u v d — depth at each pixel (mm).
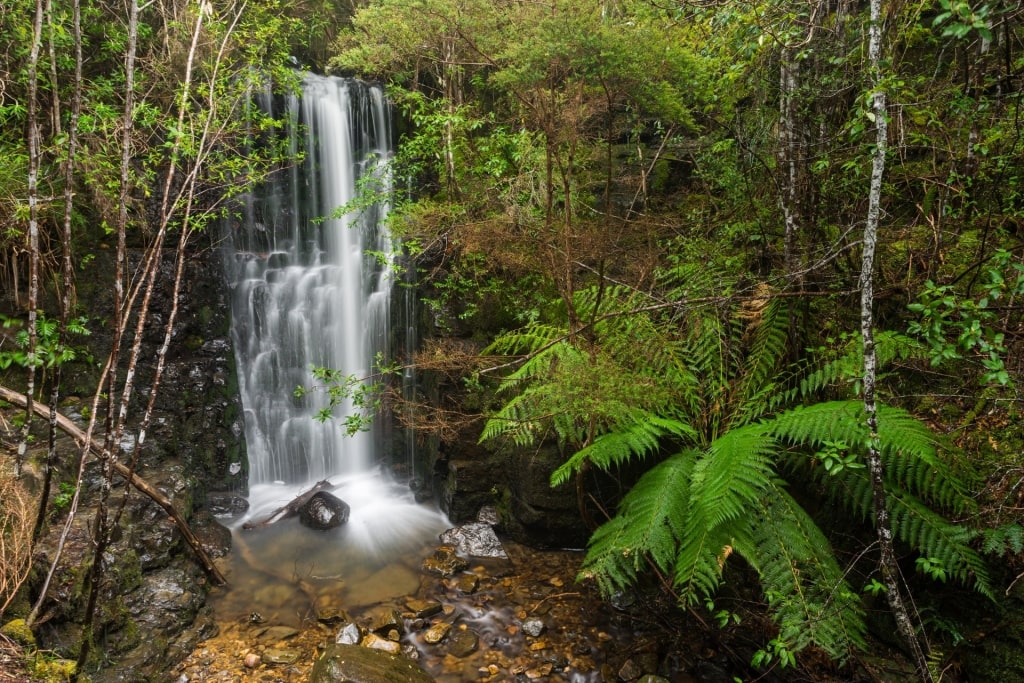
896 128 4285
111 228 5258
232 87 5320
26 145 5094
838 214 4199
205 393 6074
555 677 3828
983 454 3246
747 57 3592
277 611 4477
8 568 3252
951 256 3744
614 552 3473
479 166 5738
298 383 6809
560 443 4574
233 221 6797
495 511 5594
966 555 2928
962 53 4051
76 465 4680
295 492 6414
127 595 4113
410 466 6695
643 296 4223
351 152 7672
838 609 2951
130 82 3072
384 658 3654
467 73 6324
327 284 7000
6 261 4910
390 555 5211
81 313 5375
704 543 3119
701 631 3982
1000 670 2953
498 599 4602
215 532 5277
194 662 3908
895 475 3404
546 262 4184
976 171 3748
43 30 4582
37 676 2943
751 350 4352
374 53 4859
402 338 6527
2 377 4867
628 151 6102
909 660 3355
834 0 4035
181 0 5652
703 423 4188
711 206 5305
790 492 4168
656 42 3531
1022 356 3262
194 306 6172
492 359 5023
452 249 5555
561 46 3334
